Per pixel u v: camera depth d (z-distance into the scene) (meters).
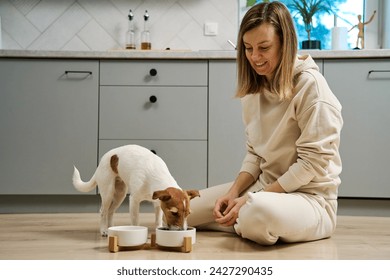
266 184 1.84
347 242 1.76
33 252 1.54
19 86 2.79
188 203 1.55
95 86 2.81
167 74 2.82
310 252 1.57
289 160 1.77
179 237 1.54
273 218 1.53
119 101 2.81
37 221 2.35
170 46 3.40
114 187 1.80
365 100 2.75
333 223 1.80
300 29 3.48
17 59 2.79
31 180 2.79
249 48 1.62
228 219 1.66
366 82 2.75
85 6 3.37
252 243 1.72
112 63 2.81
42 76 2.80
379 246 1.68
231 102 2.81
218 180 2.81
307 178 1.64
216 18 3.41
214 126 2.81
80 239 1.79
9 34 3.34
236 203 1.70
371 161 2.75
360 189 2.75
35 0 3.35
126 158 1.69
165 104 2.82
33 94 2.79
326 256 1.51
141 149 1.72
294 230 1.59
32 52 2.76
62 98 2.80
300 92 1.66
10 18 3.34
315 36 3.49
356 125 2.75
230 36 3.41
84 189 1.89
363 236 1.91
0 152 2.79
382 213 2.77
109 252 1.54
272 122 1.78
